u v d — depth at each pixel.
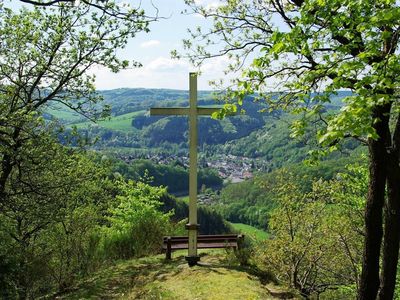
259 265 12.68
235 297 9.29
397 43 7.01
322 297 22.25
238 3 11.20
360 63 6.12
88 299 10.56
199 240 13.73
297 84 7.33
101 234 16.58
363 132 5.25
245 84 7.05
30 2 5.85
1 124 12.55
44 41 16.28
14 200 14.30
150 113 12.21
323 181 18.55
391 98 5.98
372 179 8.26
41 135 13.74
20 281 12.39
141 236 15.92
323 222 17.91
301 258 16.19
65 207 15.58
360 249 18.81
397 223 8.33
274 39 6.44
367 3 6.45
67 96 16.59
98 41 16.41
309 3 6.77
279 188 17.56
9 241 12.74
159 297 9.77
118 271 12.86
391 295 8.49
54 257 14.34
